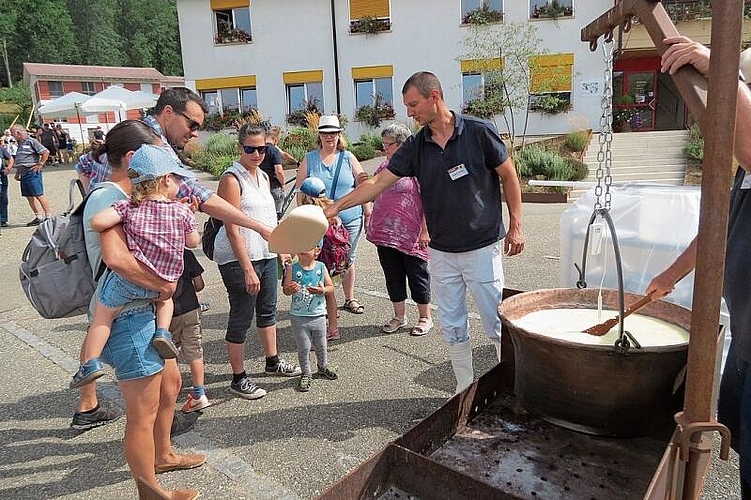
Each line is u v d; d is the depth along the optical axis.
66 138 24.86
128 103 20.22
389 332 4.61
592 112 17.64
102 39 67.31
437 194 3.00
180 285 3.16
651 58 17.52
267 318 3.77
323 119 4.55
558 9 17.19
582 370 1.75
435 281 3.22
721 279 1.26
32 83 37.75
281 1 19.52
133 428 2.31
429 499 1.64
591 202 3.39
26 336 4.84
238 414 3.38
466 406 2.11
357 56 19.30
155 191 2.29
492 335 3.15
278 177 5.87
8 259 7.79
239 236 3.24
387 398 3.52
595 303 2.37
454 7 18.20
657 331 2.08
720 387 1.90
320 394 3.60
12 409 3.55
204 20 20.23
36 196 10.66
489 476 1.80
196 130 3.06
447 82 18.66
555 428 2.08
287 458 2.91
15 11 59.03
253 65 20.16
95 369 2.15
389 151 4.30
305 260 3.63
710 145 1.21
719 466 2.70
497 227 3.04
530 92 16.27
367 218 5.17
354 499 1.59
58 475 2.83
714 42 1.18
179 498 2.49
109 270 2.32
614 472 1.82
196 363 3.29
